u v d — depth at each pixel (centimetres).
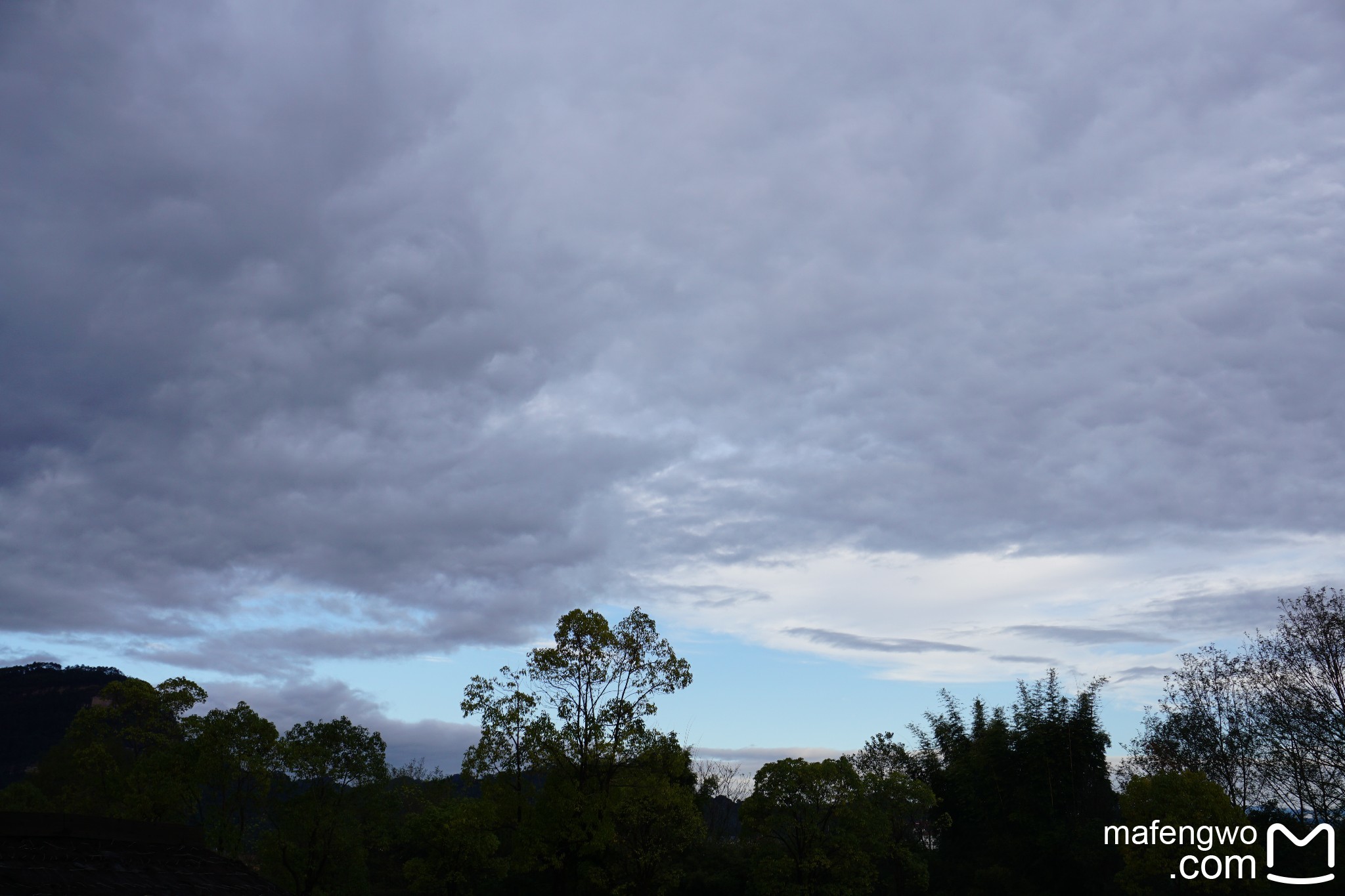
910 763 5106
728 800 6594
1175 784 3222
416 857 5184
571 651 3544
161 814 3422
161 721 3631
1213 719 4106
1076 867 3947
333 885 3769
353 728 3938
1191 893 3206
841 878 3775
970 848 4606
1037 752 4319
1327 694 3622
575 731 3466
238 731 3609
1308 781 3619
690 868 4662
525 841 3378
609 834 3325
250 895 1330
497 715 3459
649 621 3625
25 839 1163
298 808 3725
